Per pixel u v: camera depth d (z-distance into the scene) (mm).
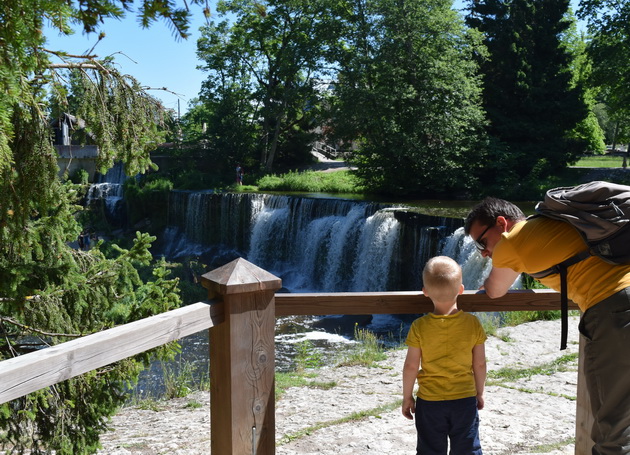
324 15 30250
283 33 38469
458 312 2527
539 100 30875
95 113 3252
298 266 23656
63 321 4051
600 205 1969
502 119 30375
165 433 4988
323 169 41094
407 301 2891
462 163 28234
